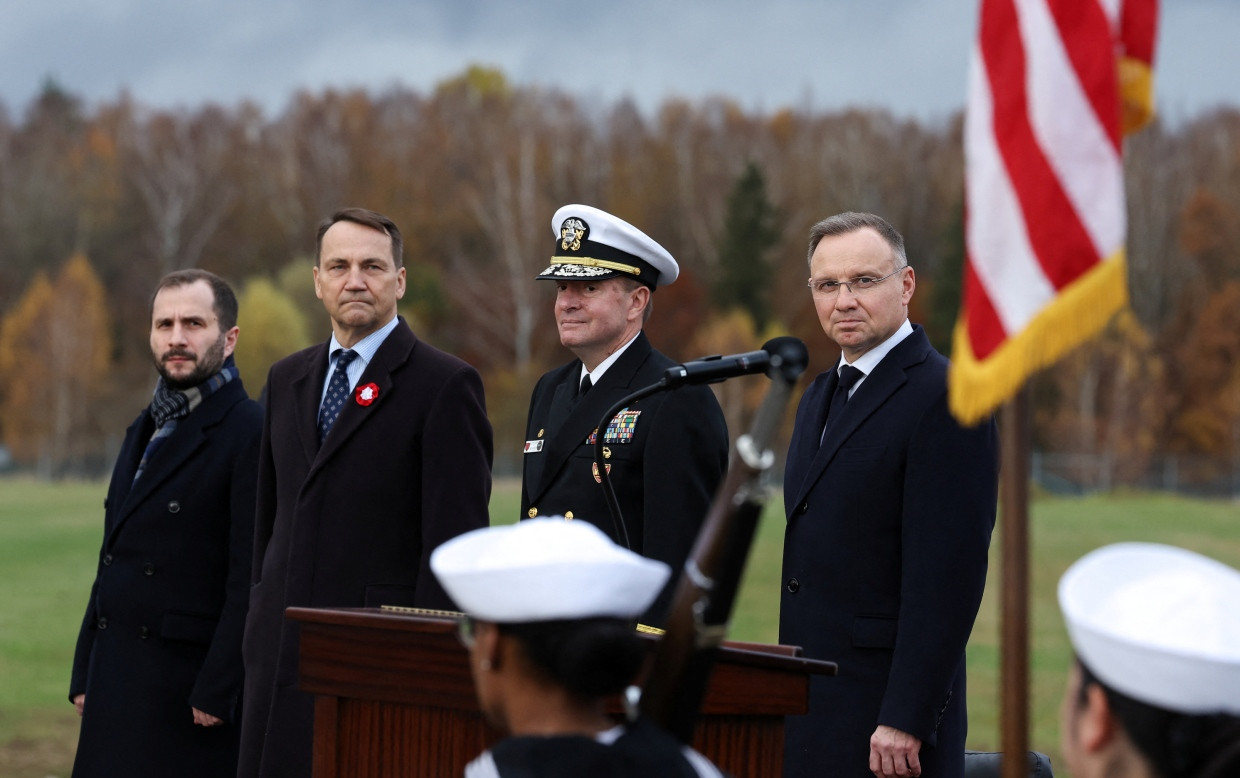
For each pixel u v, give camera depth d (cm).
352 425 888
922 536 795
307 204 13925
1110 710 386
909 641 781
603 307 922
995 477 816
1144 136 12700
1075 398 10762
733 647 689
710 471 872
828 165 13875
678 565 844
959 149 14000
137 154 14350
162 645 1017
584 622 442
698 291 12850
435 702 640
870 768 786
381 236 922
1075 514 6750
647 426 885
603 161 13712
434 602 855
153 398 1069
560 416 938
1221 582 386
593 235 930
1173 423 11431
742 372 622
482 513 889
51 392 12350
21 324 12569
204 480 1031
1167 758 375
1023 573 457
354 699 673
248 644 891
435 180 13850
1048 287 473
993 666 2467
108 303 13712
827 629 823
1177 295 12312
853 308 844
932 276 13112
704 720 628
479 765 440
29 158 15162
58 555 4488
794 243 13462
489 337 12200
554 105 14638
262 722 865
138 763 1000
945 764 796
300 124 14638
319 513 885
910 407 822
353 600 872
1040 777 838
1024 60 488
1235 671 368
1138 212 12412
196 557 1029
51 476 11388
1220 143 13288
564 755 431
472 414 898
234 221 13938
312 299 12112
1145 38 498
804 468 865
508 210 12162
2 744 1806
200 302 1052
